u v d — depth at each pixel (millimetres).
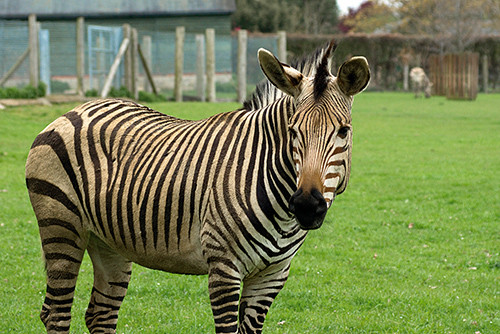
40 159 5508
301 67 5102
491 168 17922
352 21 86438
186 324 7266
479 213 12930
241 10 72188
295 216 4316
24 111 24547
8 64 28109
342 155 4414
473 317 7559
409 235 11594
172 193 5020
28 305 7844
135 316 7598
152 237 5133
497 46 58250
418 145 22594
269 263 4848
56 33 31219
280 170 4691
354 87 4453
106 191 5254
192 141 5164
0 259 9742
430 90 49594
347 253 10477
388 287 8750
